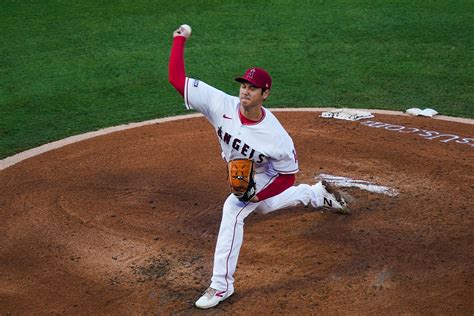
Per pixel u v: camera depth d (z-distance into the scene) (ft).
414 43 164.25
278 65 151.74
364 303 66.80
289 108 127.54
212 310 66.64
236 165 64.23
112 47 164.14
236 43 165.48
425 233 80.38
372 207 87.25
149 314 66.18
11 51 161.99
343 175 96.73
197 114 125.70
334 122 118.52
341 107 128.36
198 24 178.40
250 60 154.81
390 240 78.89
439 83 140.77
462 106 127.75
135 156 105.91
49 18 183.73
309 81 142.72
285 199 76.64
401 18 181.27
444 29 172.96
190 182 95.86
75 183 96.43
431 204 87.66
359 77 144.77
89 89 140.05
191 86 65.36
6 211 88.38
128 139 113.39
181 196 91.56
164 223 84.33
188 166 101.45
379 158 102.47
